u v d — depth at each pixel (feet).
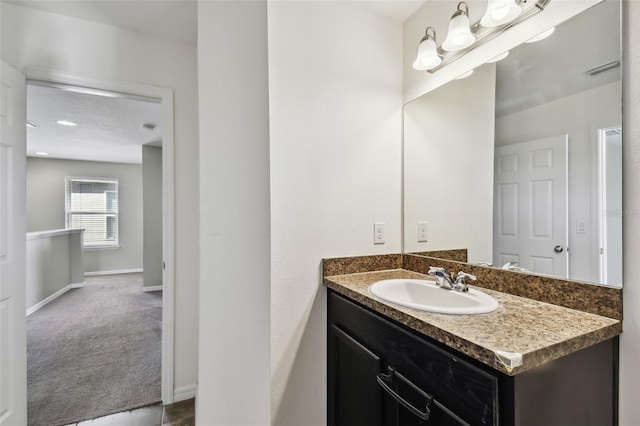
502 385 2.22
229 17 4.24
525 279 3.66
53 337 9.45
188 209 6.56
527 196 3.75
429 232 5.04
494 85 4.11
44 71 5.45
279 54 4.47
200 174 4.14
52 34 5.53
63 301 13.69
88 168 19.86
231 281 4.12
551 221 3.45
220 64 4.17
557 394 2.39
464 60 4.50
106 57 5.91
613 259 2.88
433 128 4.99
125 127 12.10
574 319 2.87
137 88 6.12
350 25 5.07
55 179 19.07
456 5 4.52
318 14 4.79
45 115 10.68
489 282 4.10
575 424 2.49
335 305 4.55
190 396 6.42
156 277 15.85
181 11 5.56
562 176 3.36
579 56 3.19
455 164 4.69
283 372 4.42
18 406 5.15
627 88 2.82
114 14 5.63
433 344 2.81
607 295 2.89
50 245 13.88
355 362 4.03
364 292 3.90
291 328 4.50
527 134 3.69
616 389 2.78
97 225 20.17
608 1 2.97
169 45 6.43
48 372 7.30
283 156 4.47
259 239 4.30
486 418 2.28
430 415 2.78
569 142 3.29
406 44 5.49
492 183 4.18
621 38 2.86
